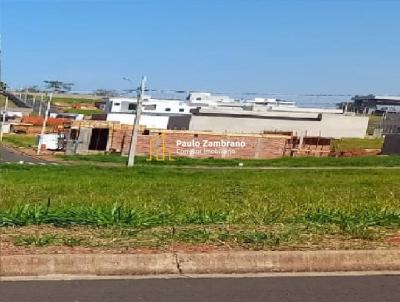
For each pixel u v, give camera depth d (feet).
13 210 32.01
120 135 189.37
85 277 21.63
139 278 21.77
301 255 23.72
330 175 109.91
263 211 37.06
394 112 316.40
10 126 294.25
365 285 21.58
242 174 112.68
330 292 20.62
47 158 167.73
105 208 34.40
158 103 293.64
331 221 31.14
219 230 27.76
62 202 45.52
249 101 311.06
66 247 23.71
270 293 20.31
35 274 21.74
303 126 247.70
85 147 190.49
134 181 84.64
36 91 356.18
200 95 320.70
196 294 19.94
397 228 29.63
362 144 226.17
